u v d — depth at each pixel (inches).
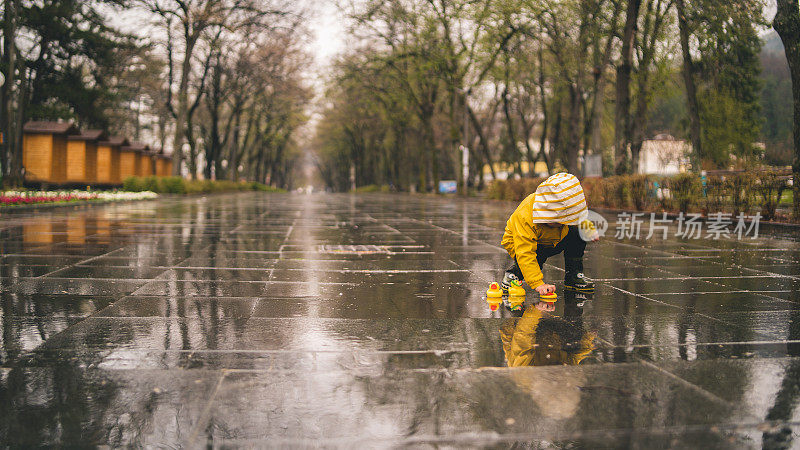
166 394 92.7
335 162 3860.7
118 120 1988.2
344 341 125.0
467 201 1170.6
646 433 79.8
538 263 195.2
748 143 975.6
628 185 635.5
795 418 85.0
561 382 99.3
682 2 744.3
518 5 938.1
